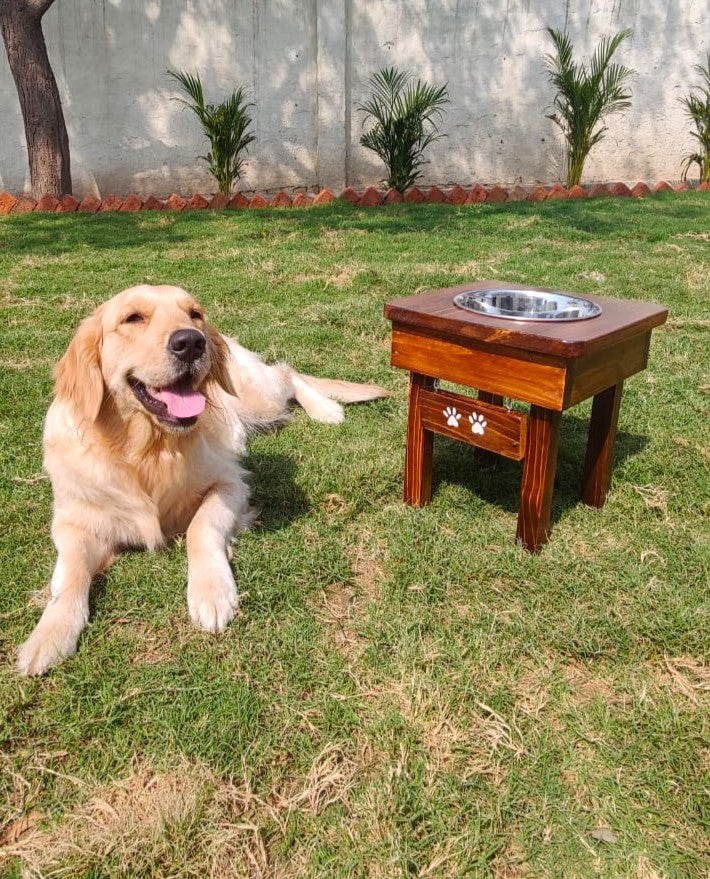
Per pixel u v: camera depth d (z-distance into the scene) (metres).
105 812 0.86
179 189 5.31
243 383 1.72
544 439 1.20
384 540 1.32
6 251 3.42
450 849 0.82
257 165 5.35
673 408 1.77
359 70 5.28
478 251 3.37
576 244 3.53
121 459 1.24
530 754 0.92
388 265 3.05
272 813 0.85
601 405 1.34
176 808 0.85
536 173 5.72
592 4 5.35
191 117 5.17
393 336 1.33
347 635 1.10
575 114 5.21
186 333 1.16
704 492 1.45
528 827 0.85
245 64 5.13
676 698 1.00
